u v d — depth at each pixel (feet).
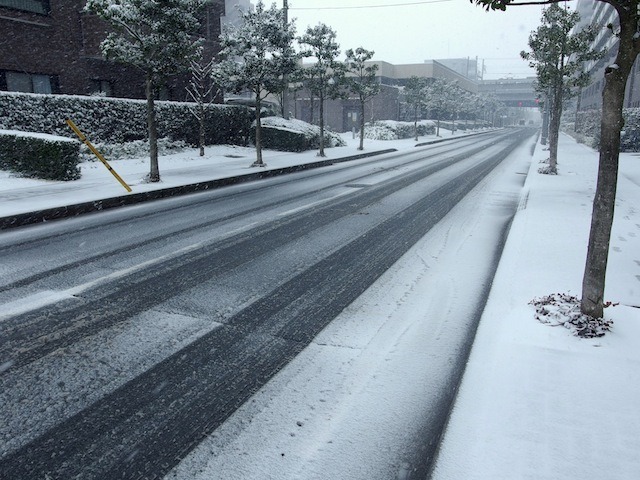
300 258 21.72
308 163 64.49
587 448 8.23
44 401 10.53
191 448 9.04
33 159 43.24
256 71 56.75
